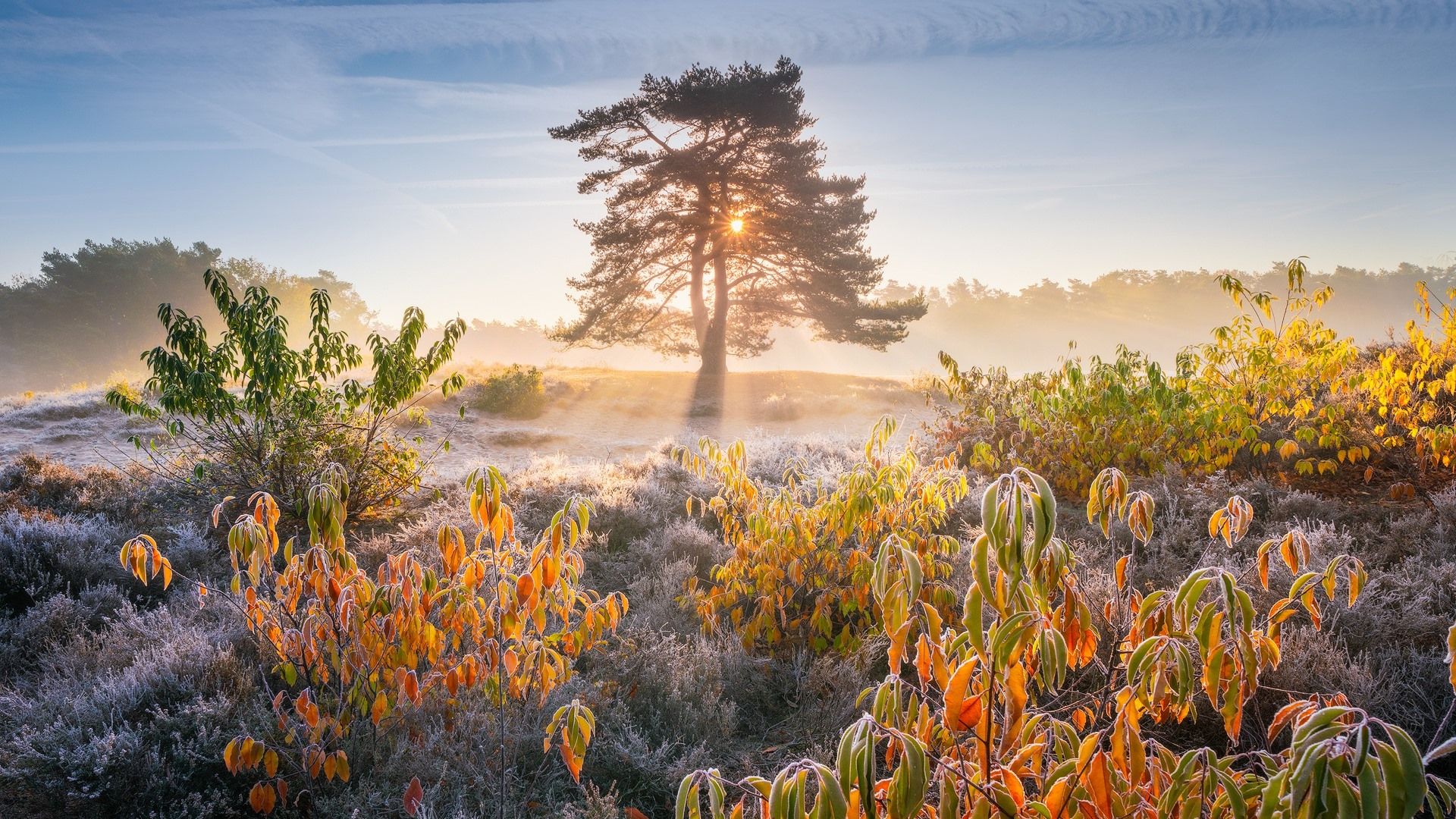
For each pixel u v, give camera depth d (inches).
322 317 300.8
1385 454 282.4
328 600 128.5
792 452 460.1
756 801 100.8
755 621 185.3
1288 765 59.2
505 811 126.6
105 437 585.6
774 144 1160.8
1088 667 144.9
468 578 132.1
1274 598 173.2
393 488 318.3
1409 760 50.1
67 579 225.9
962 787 80.0
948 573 182.4
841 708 159.6
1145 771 83.3
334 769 125.6
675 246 1279.5
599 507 294.4
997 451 343.9
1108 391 297.7
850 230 1196.5
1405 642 157.8
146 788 127.4
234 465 293.3
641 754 141.4
